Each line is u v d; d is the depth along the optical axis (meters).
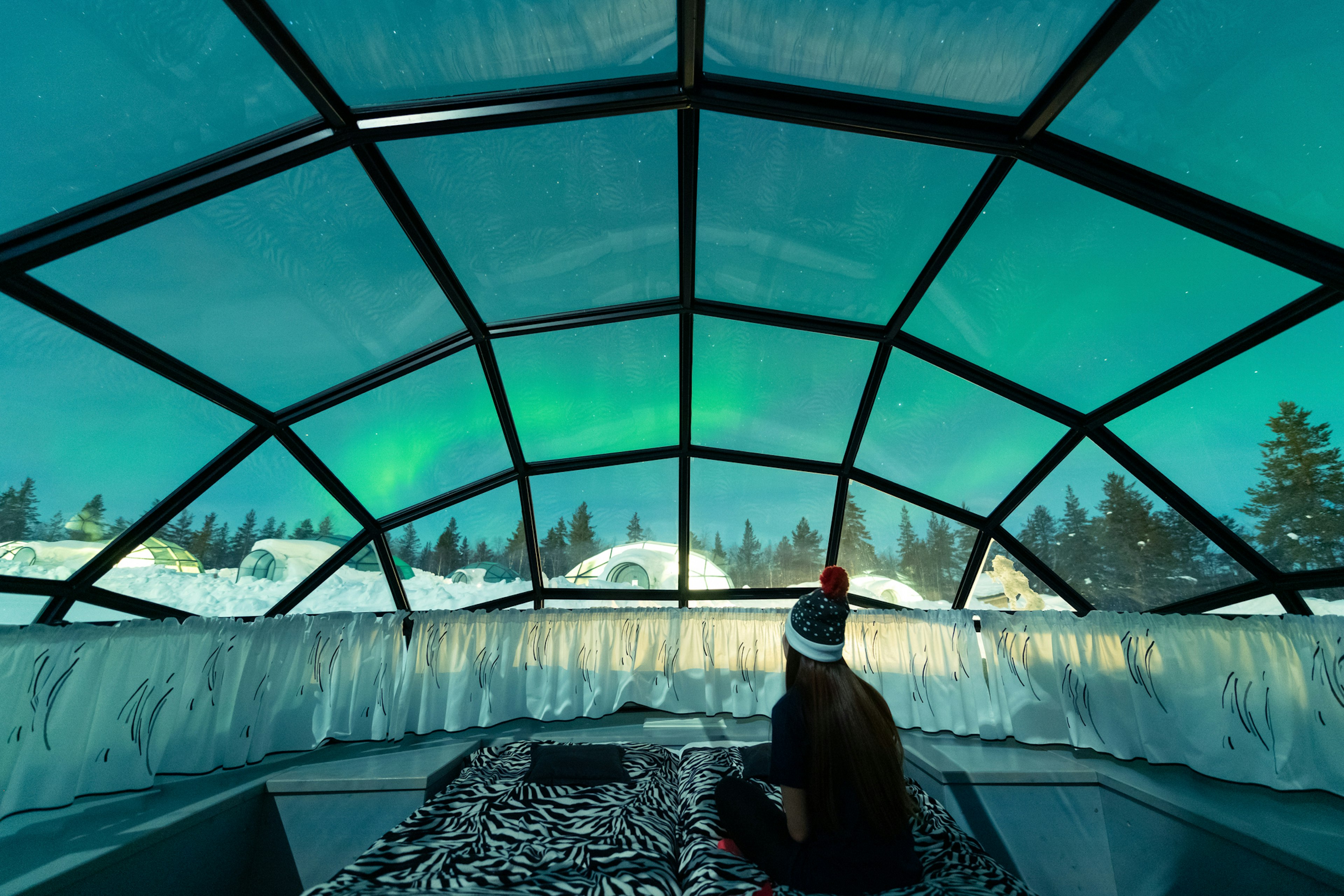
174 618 4.88
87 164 3.59
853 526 8.16
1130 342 5.38
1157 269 4.77
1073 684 5.68
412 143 4.39
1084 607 7.55
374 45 3.76
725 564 8.35
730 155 4.85
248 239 4.40
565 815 3.70
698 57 4.11
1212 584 6.52
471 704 6.54
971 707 6.34
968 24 3.69
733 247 5.68
